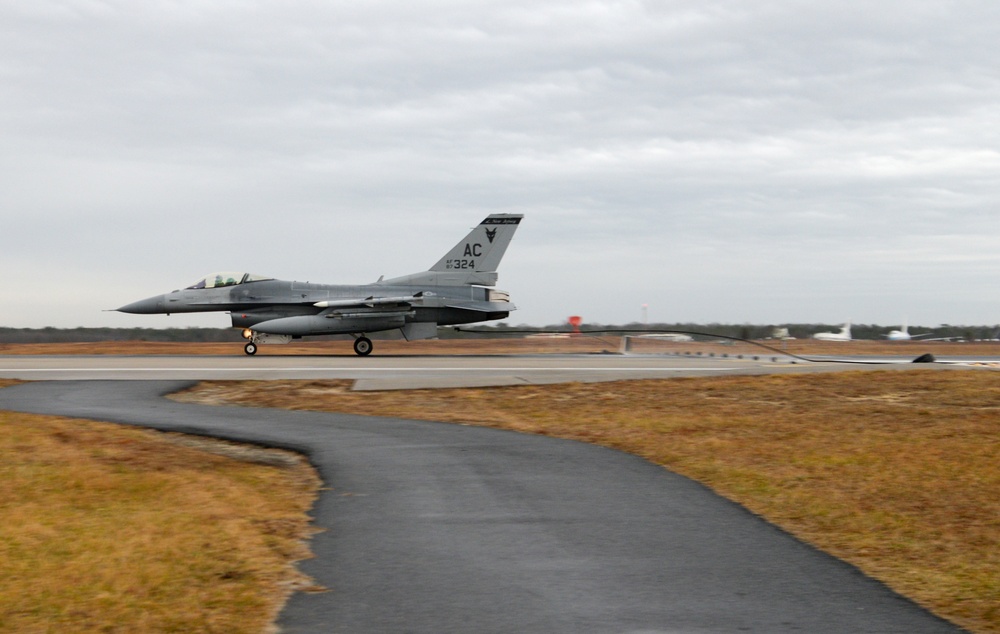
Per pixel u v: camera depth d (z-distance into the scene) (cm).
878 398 1947
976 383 2173
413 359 3141
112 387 2034
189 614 565
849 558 735
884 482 1051
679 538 791
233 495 928
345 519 851
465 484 1028
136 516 810
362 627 550
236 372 2397
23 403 1725
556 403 1870
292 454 1250
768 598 624
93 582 620
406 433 1432
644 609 594
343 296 3809
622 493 987
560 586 643
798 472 1112
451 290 3875
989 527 843
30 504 847
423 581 650
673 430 1491
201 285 3797
